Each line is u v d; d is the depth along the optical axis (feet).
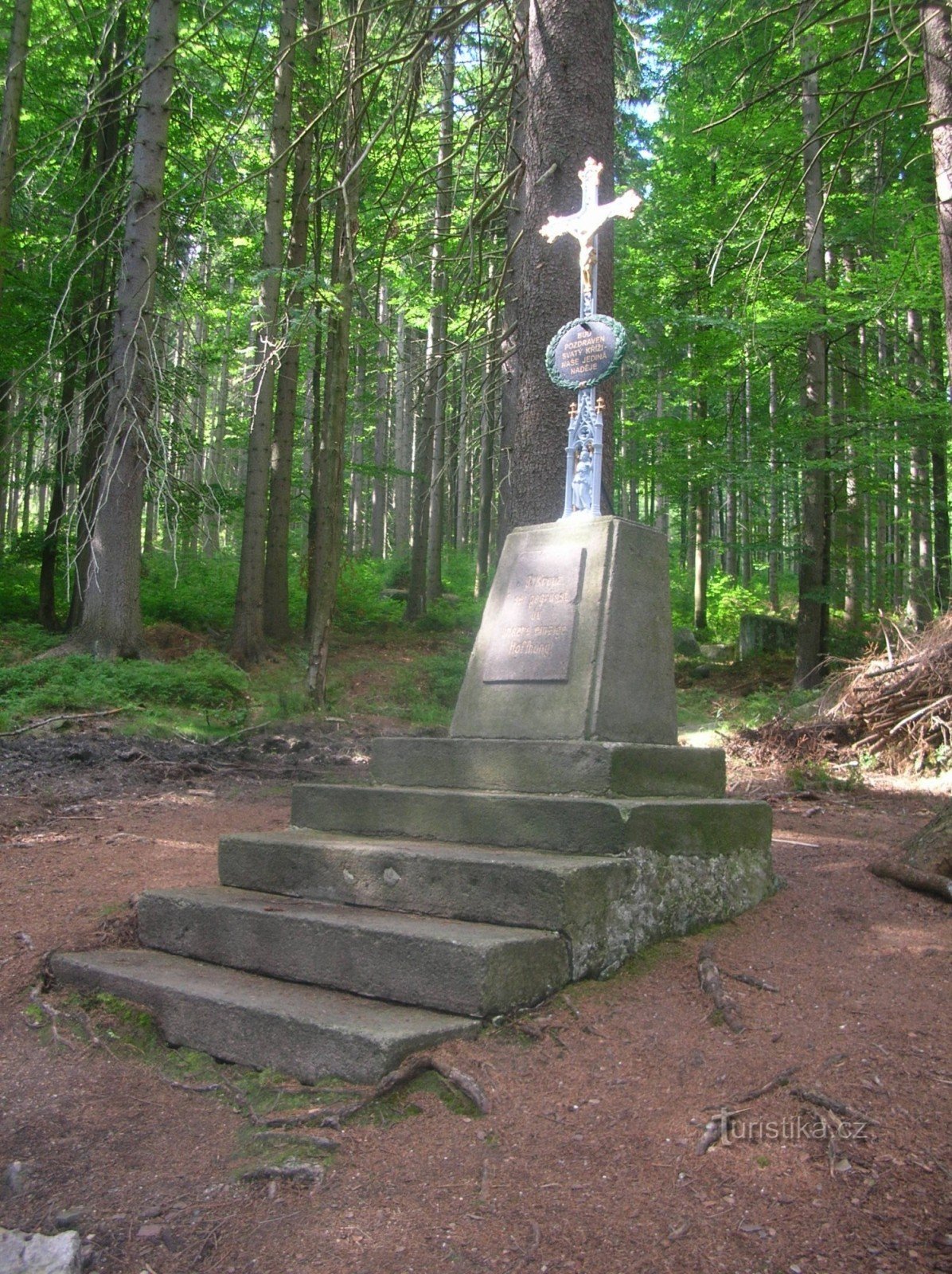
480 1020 12.18
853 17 23.62
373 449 117.91
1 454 59.82
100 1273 9.03
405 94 26.89
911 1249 8.46
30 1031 13.89
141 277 45.60
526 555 19.70
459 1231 9.02
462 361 37.91
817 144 43.91
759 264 31.19
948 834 18.19
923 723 34.65
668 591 19.69
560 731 17.62
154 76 45.42
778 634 74.90
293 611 76.28
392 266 45.73
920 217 44.29
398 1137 10.56
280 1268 8.82
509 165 30.42
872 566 75.20
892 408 53.57
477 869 14.14
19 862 20.49
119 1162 10.75
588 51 26.14
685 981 13.83
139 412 45.06
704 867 16.19
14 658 49.47
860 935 15.66
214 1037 12.90
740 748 38.60
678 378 63.93
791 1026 12.39
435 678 58.95
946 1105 10.52
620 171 56.44
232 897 15.98
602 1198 9.30
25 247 54.75
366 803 17.61
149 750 34.58
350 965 13.38
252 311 36.65
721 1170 9.58
